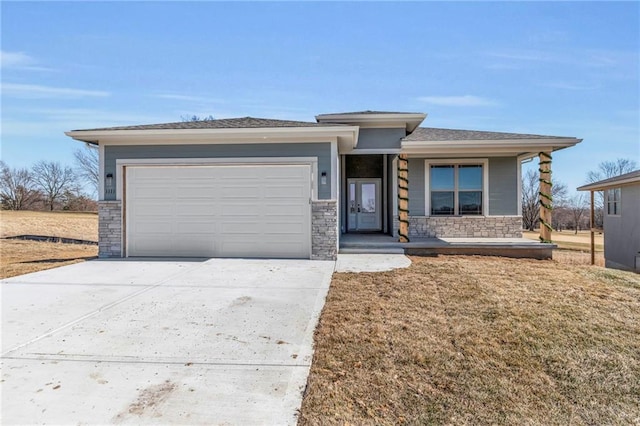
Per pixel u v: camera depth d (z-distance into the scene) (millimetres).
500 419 2830
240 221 9477
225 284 6723
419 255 10562
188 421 2695
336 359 3715
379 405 2959
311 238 9320
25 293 6105
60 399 2959
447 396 3107
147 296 5922
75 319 4836
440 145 10766
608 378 3447
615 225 13805
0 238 15109
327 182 9305
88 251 12672
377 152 11773
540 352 3924
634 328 4605
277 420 2732
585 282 6969
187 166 9531
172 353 3828
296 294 6066
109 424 2648
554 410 2965
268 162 9375
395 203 12398
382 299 5777
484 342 4141
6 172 37938
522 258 10539
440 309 5270
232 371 3457
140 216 9656
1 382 3227
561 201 40188
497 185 12766
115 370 3461
